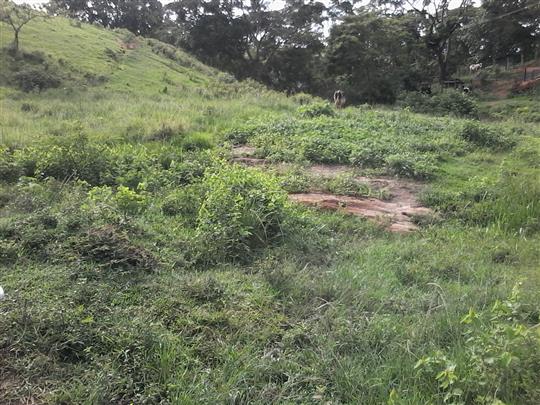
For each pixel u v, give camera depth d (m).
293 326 4.00
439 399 3.08
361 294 4.57
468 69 46.16
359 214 7.54
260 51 44.84
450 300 4.51
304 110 15.34
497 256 6.14
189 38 43.50
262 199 6.18
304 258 5.51
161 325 3.79
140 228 5.79
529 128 15.85
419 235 6.86
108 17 50.72
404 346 3.65
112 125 12.52
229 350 3.55
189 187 7.24
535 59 43.31
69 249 4.92
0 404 3.00
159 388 3.17
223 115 14.77
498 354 3.15
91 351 3.46
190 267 5.14
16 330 3.55
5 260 4.78
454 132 13.32
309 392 3.24
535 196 8.17
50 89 20.48
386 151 11.09
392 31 35.59
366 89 34.06
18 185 7.11
